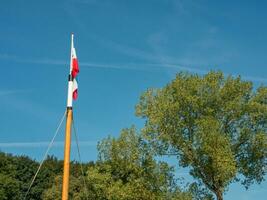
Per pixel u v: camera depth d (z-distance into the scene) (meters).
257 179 57.16
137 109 58.28
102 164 62.22
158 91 59.03
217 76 58.47
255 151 56.62
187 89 58.00
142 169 57.66
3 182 109.44
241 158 57.16
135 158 58.25
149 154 57.25
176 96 57.81
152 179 57.31
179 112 57.16
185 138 56.16
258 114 56.88
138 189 57.06
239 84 58.12
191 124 56.53
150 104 58.53
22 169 117.69
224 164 51.97
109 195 58.59
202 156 54.28
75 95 28.73
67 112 28.36
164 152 57.00
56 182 109.00
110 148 60.94
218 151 52.81
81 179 107.44
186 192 55.94
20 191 114.00
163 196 56.47
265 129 57.72
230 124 57.56
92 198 64.19
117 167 60.78
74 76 28.86
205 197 55.31
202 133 54.00
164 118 56.56
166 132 56.38
